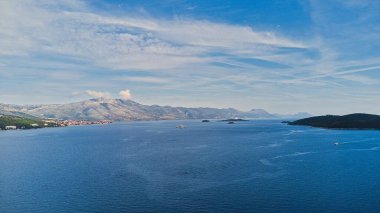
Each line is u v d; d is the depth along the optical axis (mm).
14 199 111250
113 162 177875
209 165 162625
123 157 196125
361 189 115688
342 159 177500
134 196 111562
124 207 101250
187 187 121562
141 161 178875
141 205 102625
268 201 104125
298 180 129250
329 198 106250
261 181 128500
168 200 106812
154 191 117125
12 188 124750
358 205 99562
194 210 97500
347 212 94312
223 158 184500
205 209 98188
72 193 116375
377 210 95500
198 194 112625
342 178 131750
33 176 144875
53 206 103688
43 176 144500
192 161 175750
